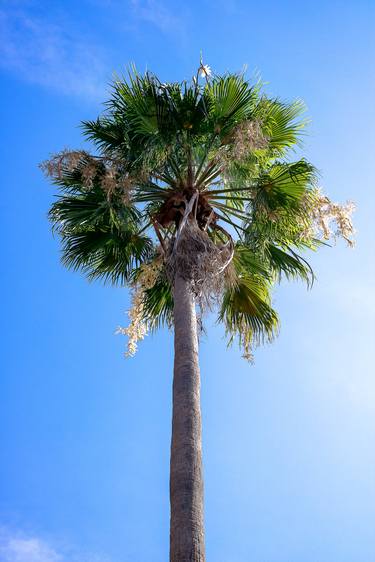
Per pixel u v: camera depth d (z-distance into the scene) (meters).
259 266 11.88
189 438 7.98
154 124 10.75
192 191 10.85
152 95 10.75
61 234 11.60
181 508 7.34
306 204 10.81
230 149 10.56
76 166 10.79
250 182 11.07
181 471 7.66
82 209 11.13
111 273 12.06
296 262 11.59
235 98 10.93
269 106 11.49
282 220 11.05
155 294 11.93
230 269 10.48
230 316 11.90
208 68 11.01
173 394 8.52
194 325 9.30
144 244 11.78
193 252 9.80
